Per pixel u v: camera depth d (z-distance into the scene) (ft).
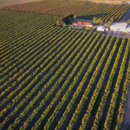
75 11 364.58
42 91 120.67
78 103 110.63
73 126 92.99
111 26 225.97
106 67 143.43
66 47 187.32
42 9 399.03
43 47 193.47
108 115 95.96
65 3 473.67
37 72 148.97
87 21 288.30
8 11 382.42
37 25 275.80
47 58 172.86
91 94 118.01
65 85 125.49
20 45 205.26
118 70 142.31
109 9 362.74
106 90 115.75
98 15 314.55
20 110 108.68
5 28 264.11
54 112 101.76
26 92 123.03
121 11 333.62
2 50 196.34
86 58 166.81
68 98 116.06
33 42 208.54
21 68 158.81
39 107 106.11
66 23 272.31
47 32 239.71
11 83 137.90
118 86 118.83
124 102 105.29
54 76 137.39
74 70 143.43
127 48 171.94
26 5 454.40
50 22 287.48
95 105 107.65
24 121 99.86
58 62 158.81
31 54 182.80
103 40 203.31
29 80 138.51
